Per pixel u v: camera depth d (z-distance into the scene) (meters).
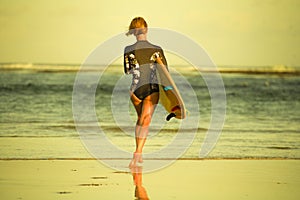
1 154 24.31
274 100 49.06
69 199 16.75
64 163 22.64
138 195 17.38
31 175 20.16
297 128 33.69
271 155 25.08
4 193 17.41
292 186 18.89
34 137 29.20
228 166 22.44
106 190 17.98
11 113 38.09
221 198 17.14
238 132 31.84
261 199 17.06
